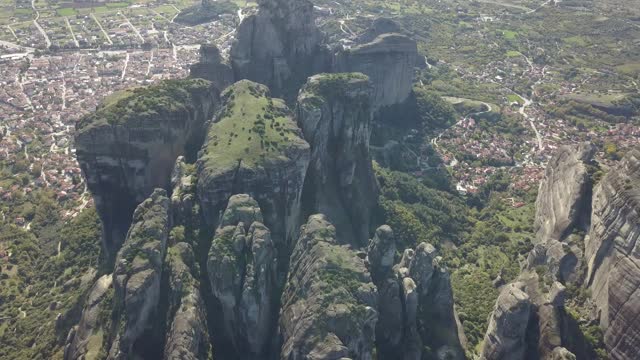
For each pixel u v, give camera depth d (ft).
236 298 419.33
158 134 540.52
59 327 490.49
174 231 465.06
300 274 428.97
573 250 470.39
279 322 423.23
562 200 545.44
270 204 490.08
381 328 442.91
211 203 473.26
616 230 422.82
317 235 440.45
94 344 438.81
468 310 505.25
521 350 419.33
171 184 533.14
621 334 393.91
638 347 380.99
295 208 523.29
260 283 420.36
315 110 572.10
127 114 532.32
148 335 420.36
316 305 389.80
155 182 552.82
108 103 564.71
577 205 504.02
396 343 442.91
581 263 459.32
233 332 431.43
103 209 552.82
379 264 470.39
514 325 414.00
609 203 442.50
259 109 560.61
